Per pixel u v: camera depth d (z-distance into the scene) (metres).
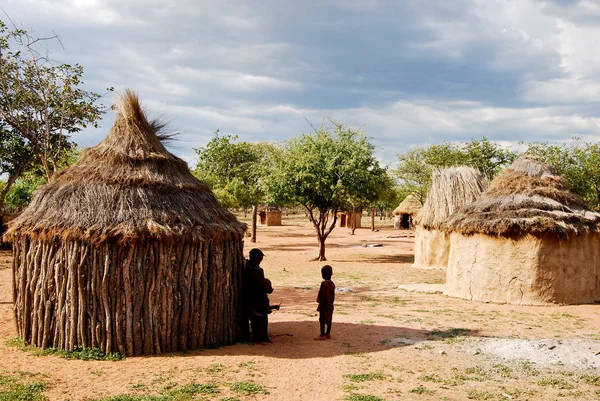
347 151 23.80
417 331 9.88
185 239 8.37
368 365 7.72
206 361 7.78
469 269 14.04
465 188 21.47
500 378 7.21
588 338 9.37
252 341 9.08
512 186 14.45
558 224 12.97
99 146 9.25
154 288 8.11
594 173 28.53
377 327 10.23
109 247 8.00
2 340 8.98
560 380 7.11
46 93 17.80
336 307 12.80
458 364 7.82
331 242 36.84
